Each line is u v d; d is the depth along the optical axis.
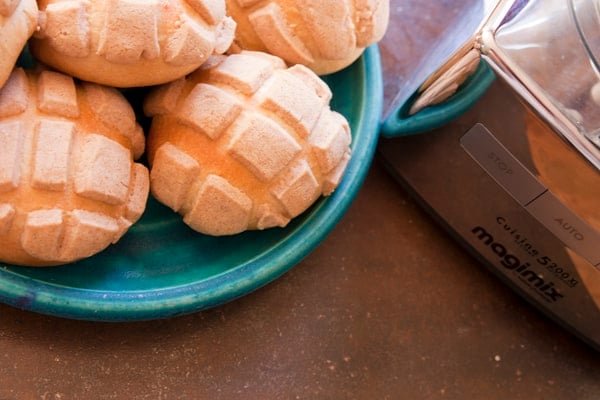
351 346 0.48
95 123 0.41
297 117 0.42
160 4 0.39
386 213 0.50
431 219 0.51
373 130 0.47
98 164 0.40
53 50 0.40
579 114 0.42
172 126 0.42
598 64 0.41
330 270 0.49
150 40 0.39
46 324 0.45
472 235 0.49
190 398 0.46
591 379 0.49
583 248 0.45
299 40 0.44
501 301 0.50
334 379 0.47
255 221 0.43
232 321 0.47
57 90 0.40
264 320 0.47
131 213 0.42
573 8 0.42
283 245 0.45
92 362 0.45
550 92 0.42
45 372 0.44
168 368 0.46
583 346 0.50
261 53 0.44
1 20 0.38
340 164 0.44
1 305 0.45
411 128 0.46
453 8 0.53
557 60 0.42
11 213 0.39
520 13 0.42
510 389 0.49
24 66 0.42
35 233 0.39
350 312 0.48
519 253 0.47
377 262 0.49
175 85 0.42
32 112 0.40
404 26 0.54
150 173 0.43
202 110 0.42
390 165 0.50
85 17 0.39
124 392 0.45
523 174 0.44
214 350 0.46
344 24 0.44
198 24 0.40
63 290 0.42
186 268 0.45
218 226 0.43
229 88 0.42
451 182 0.47
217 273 0.45
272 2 0.43
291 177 0.42
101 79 0.41
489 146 0.44
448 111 0.44
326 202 0.45
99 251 0.41
